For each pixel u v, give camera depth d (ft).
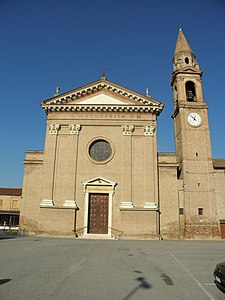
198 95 110.01
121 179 92.48
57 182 92.07
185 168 99.04
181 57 116.47
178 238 90.17
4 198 172.76
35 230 90.94
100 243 68.64
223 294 24.64
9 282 26.03
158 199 92.32
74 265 35.68
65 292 23.39
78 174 93.04
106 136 96.84
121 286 25.96
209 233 92.99
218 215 96.12
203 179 98.43
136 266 36.63
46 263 36.45
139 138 96.78
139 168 93.56
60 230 87.71
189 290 25.61
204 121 105.29
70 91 99.14
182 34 122.11
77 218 89.51
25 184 94.89
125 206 89.25
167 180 95.04
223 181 99.86
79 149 95.55
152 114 98.48
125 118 98.12
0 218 169.37
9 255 42.52
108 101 99.60
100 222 90.48
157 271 33.71
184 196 95.76
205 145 102.32
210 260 42.93
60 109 98.43
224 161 108.47
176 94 115.44
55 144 95.61
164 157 97.14
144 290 24.95
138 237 86.94
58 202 90.38
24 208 92.94
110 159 94.32
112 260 41.01
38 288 24.29
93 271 32.32
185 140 102.58
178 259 43.68
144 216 88.53
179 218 92.73
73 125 96.99
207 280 29.60
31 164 96.68
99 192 91.50
